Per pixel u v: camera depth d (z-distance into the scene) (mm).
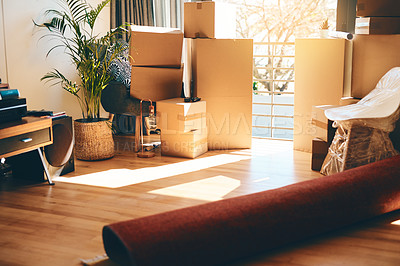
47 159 3475
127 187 3320
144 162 4023
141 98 4340
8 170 3648
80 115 4789
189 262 2020
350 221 2541
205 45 4289
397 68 3545
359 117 3176
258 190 3234
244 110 4441
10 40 3764
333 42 4027
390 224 2652
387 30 3766
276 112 6578
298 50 4215
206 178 3529
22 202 3018
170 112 4094
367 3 3818
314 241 2434
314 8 6188
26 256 2246
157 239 1982
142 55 4215
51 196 3133
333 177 2709
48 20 4215
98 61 3945
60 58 4426
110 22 5145
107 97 4344
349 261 2195
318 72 4148
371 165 2902
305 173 3648
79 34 3945
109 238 2080
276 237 2268
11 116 3164
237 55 4328
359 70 3904
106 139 4105
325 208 2441
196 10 4289
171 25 5020
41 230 2559
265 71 6750
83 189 3281
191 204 2957
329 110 3496
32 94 4051
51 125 3352
